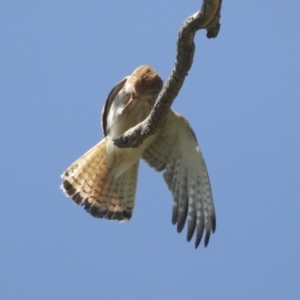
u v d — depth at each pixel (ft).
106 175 49.49
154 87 46.91
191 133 46.85
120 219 49.62
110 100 48.19
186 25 34.63
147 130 39.63
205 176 46.80
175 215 47.26
